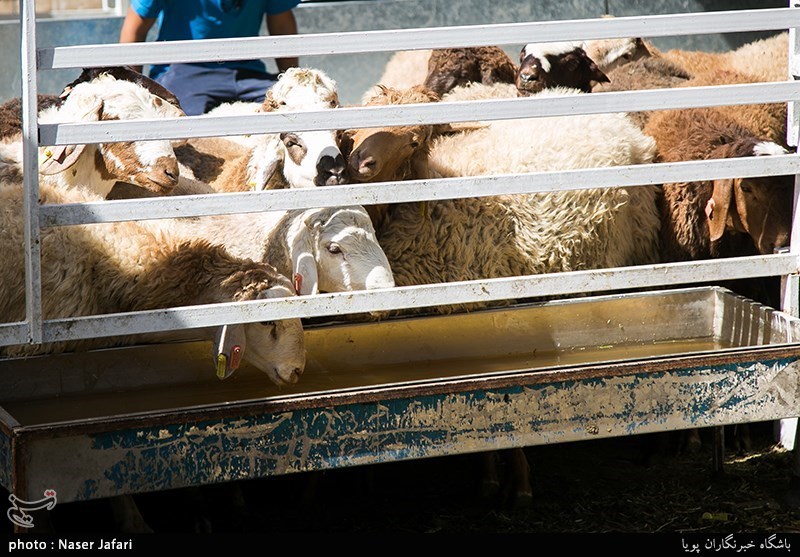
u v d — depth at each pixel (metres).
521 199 5.40
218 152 5.74
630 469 5.50
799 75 4.61
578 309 5.30
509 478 5.02
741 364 4.36
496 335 5.21
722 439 5.29
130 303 4.47
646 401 4.27
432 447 4.06
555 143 5.59
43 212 3.79
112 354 4.63
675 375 4.29
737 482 5.25
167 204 3.95
